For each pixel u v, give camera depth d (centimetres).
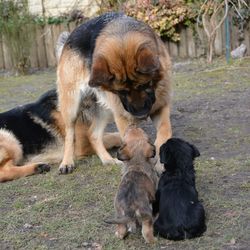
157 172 507
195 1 1482
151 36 559
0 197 586
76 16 1620
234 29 1464
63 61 665
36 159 693
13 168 648
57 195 570
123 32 536
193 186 451
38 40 1608
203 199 513
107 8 1595
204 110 906
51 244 462
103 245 449
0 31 1545
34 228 497
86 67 630
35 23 1590
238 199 510
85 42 630
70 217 512
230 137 730
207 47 1481
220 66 1334
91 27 629
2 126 672
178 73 1311
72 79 654
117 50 516
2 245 468
